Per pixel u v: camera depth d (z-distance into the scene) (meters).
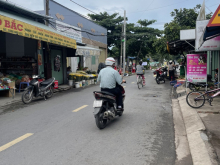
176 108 7.01
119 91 5.40
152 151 3.66
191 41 11.83
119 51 34.59
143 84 12.62
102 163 3.23
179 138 4.29
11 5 9.38
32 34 8.23
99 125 4.69
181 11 20.30
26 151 3.69
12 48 11.63
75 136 4.40
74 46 12.03
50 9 14.79
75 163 3.24
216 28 5.54
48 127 5.02
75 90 11.91
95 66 24.56
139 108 6.95
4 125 5.26
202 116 5.57
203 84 8.67
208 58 13.35
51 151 3.68
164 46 19.55
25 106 7.59
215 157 3.22
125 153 3.58
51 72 12.22
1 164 3.23
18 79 10.65
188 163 3.24
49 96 9.27
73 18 18.12
